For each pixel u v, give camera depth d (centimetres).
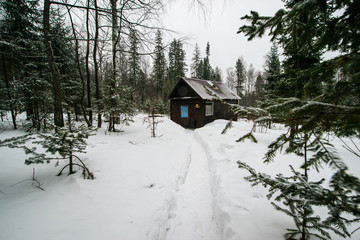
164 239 233
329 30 139
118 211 250
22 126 825
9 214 216
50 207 237
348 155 450
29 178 313
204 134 868
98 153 479
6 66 823
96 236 199
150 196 301
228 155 482
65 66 1016
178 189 360
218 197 302
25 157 422
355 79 97
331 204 98
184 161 502
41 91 793
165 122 1208
